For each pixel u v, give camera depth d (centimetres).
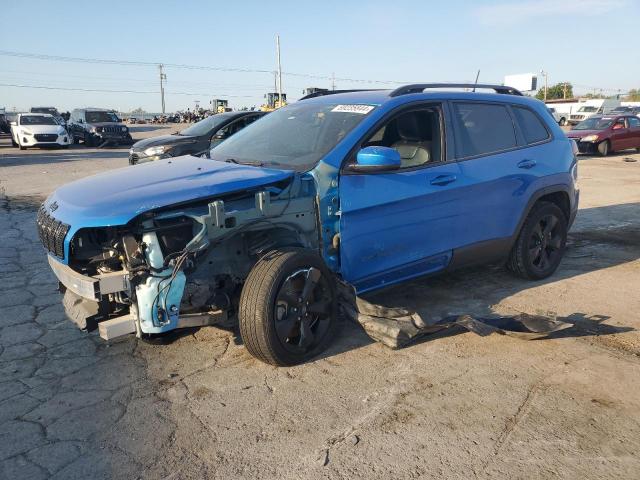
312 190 355
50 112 3759
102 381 335
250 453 264
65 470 253
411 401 307
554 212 518
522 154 482
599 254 620
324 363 354
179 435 279
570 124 3584
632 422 285
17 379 338
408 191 391
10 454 264
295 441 272
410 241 402
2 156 2028
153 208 297
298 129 419
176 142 1036
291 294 336
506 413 295
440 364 352
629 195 1038
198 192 311
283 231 361
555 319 375
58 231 311
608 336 393
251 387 325
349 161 370
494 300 468
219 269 344
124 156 2044
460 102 449
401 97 414
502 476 245
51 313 446
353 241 370
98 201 310
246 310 327
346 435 277
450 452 262
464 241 439
